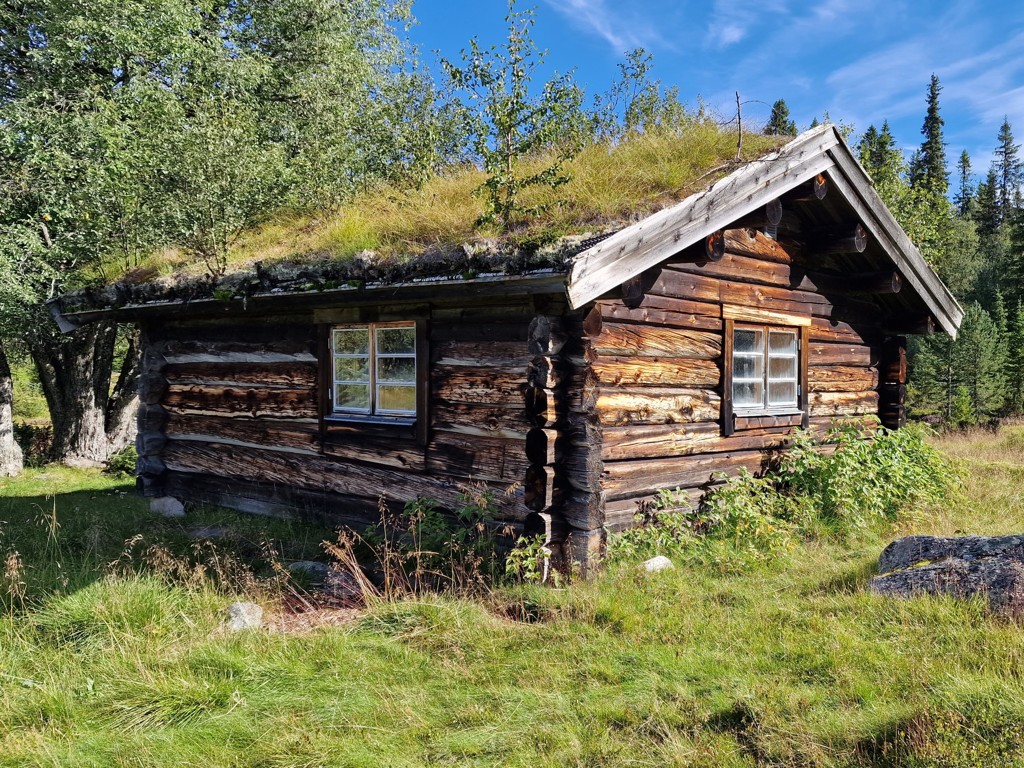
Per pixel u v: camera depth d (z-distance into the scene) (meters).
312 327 7.16
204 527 7.39
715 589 5.09
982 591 4.43
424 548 5.82
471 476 6.04
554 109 6.59
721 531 6.34
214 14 15.93
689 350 6.55
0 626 4.60
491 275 5.05
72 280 12.05
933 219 16.66
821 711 3.33
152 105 11.64
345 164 11.17
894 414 9.12
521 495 5.73
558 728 3.35
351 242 6.29
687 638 4.26
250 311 7.46
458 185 7.15
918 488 7.64
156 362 8.52
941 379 23.00
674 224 5.28
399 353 6.65
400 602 4.86
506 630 4.46
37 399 24.62
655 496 6.32
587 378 5.39
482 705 3.62
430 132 9.25
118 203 10.16
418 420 6.34
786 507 6.91
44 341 13.53
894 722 3.13
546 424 5.34
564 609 4.67
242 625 4.60
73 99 12.94
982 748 2.79
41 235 12.84
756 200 6.06
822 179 6.86
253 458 7.71
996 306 30.11
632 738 3.24
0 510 8.91
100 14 12.64
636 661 3.98
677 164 6.29
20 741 3.33
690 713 3.41
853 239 7.46
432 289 5.52
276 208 8.86
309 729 3.39
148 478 8.51
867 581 5.03
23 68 13.84
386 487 6.62
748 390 7.38
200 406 8.20
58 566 5.60
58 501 9.68
